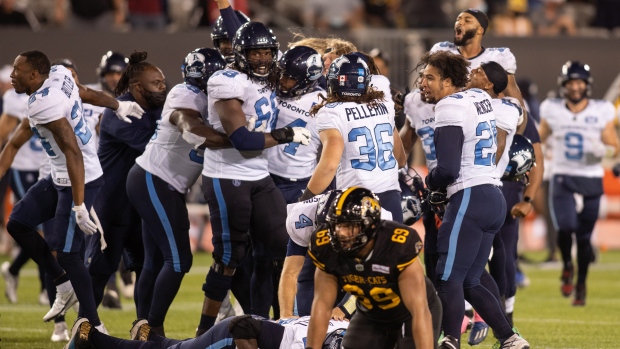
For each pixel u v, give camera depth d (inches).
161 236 881.5
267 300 908.0
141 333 819.4
